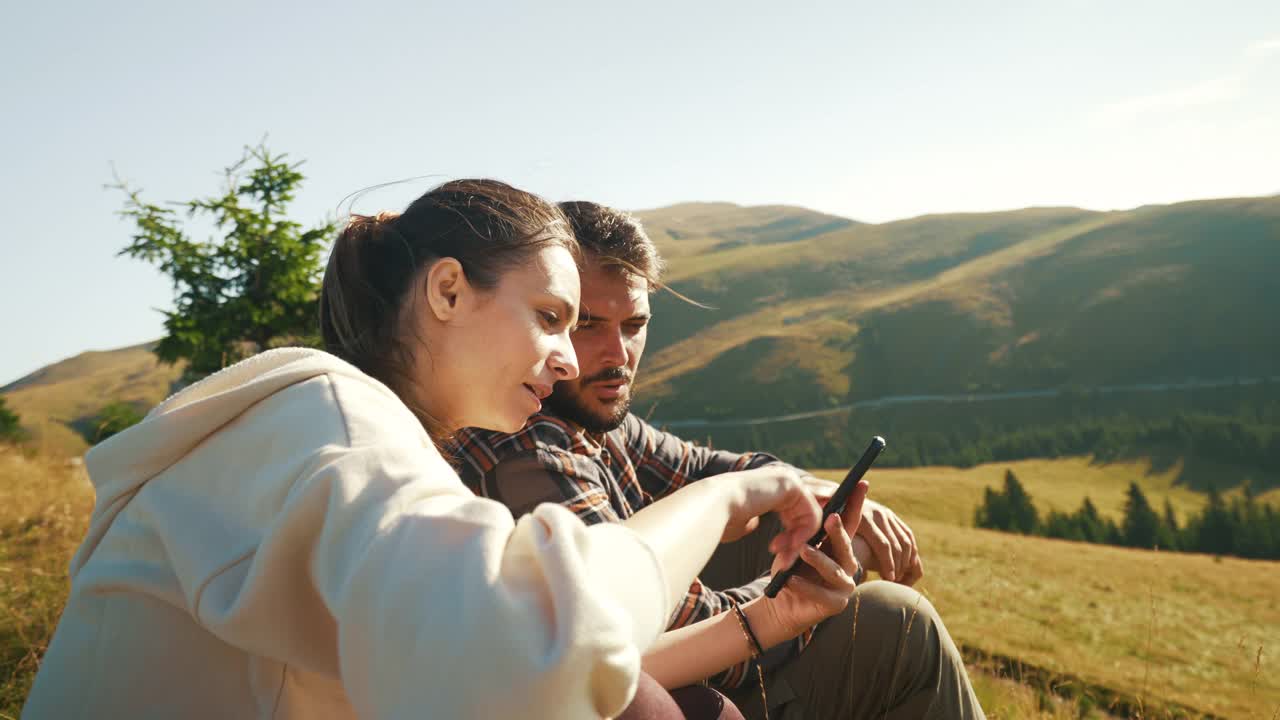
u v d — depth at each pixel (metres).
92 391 173.75
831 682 1.51
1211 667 20.70
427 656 0.56
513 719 0.55
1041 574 36.59
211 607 0.68
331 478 0.64
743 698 1.50
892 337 162.50
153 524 0.75
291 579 0.66
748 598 1.51
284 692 0.75
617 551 0.67
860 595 1.54
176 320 13.24
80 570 0.81
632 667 0.60
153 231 13.06
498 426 0.94
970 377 151.00
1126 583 39.94
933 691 1.51
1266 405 131.75
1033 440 132.12
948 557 35.19
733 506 1.03
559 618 0.57
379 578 0.58
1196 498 110.06
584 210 1.73
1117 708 7.19
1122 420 133.88
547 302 0.90
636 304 1.74
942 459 132.12
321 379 0.75
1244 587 43.53
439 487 0.66
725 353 164.75
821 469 131.50
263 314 13.30
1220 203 176.50
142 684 0.75
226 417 0.75
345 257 0.97
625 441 2.00
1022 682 4.18
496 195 0.94
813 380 154.00
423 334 0.91
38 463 9.10
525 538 0.63
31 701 0.80
